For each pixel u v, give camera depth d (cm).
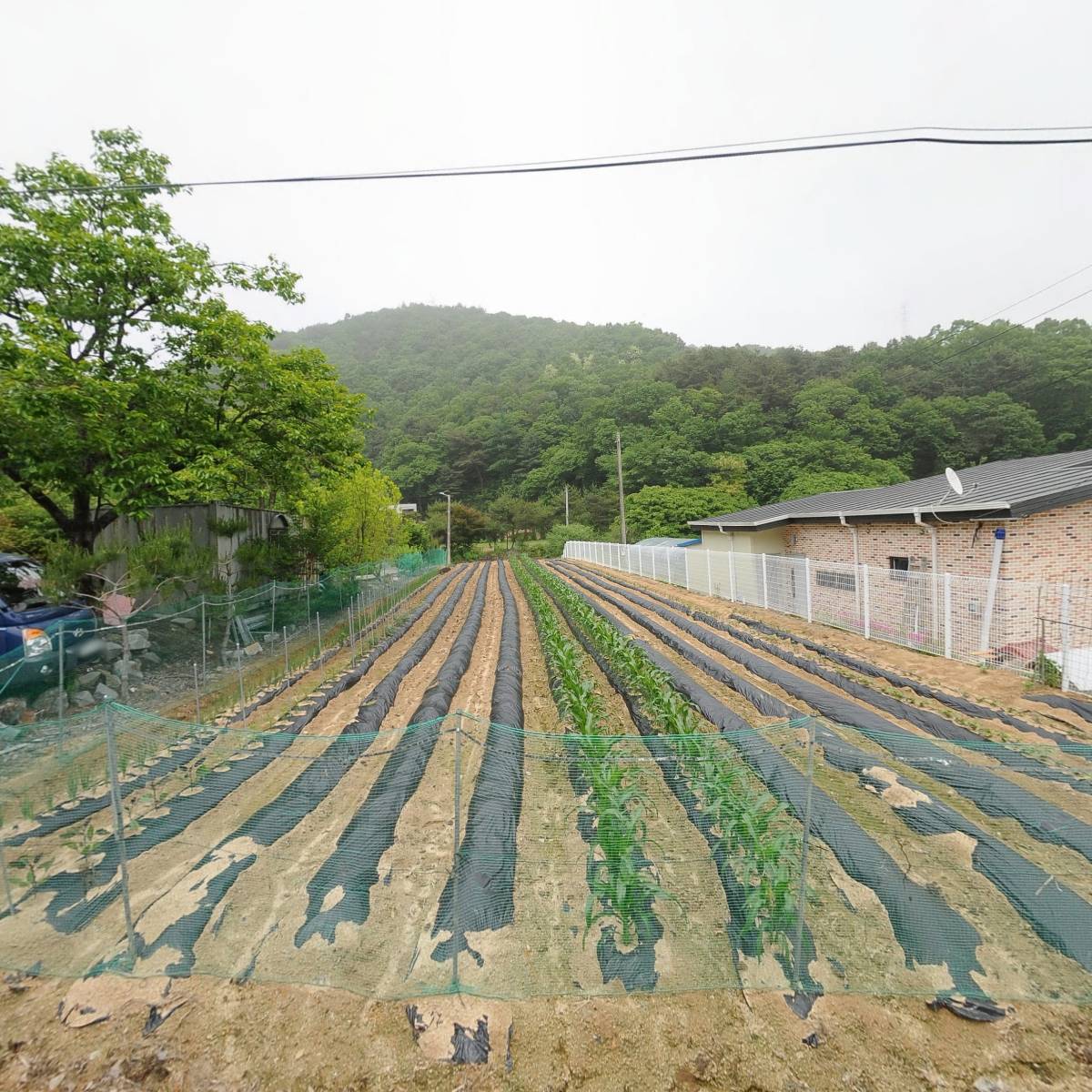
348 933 347
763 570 1416
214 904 375
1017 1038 270
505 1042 274
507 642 1181
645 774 527
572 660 863
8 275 803
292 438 1134
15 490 1009
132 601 927
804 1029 277
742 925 344
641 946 330
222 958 329
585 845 435
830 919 348
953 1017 282
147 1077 260
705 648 1084
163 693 854
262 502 1655
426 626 1562
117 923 360
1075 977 304
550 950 331
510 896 377
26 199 821
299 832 470
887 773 510
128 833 462
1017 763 517
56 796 517
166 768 550
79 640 781
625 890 342
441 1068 262
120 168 944
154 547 990
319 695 865
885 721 665
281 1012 293
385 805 487
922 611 973
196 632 1004
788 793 469
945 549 1033
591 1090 253
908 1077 254
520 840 441
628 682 801
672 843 435
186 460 1005
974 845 404
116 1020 289
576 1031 280
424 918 361
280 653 1102
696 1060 265
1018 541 892
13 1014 294
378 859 424
